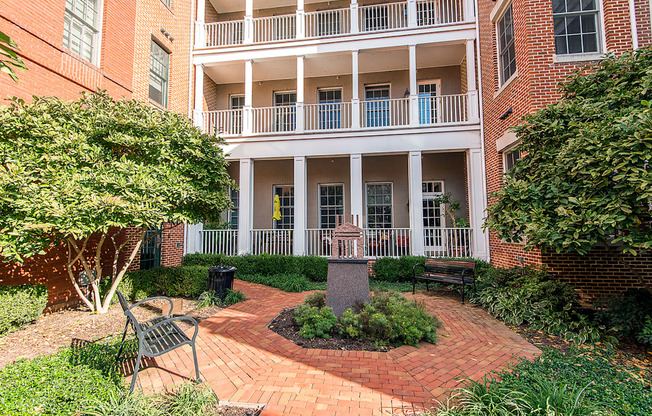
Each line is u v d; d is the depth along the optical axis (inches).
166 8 382.6
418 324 172.2
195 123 435.5
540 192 175.8
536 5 255.9
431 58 438.6
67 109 187.6
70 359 135.3
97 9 282.5
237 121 480.1
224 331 186.2
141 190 178.5
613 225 136.8
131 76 314.8
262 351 157.6
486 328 195.5
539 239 161.6
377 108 482.3
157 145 198.4
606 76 197.0
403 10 467.8
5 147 164.4
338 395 117.6
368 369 138.6
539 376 121.0
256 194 501.4
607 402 108.4
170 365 141.6
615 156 140.1
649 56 185.5
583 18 256.7
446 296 284.5
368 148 394.3
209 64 446.9
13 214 154.4
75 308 230.7
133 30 318.3
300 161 406.9
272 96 510.3
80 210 157.9
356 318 175.9
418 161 382.0
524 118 205.9
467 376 132.5
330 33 470.3
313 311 185.0
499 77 319.9
